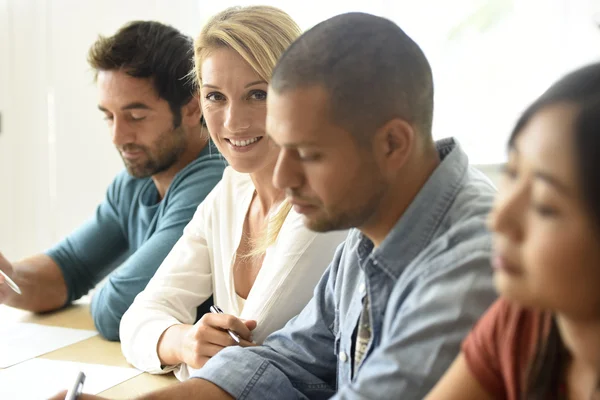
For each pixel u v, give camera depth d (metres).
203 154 1.61
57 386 1.16
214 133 1.25
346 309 0.90
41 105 2.42
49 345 1.40
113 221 1.75
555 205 0.43
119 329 1.41
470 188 0.78
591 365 0.48
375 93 0.70
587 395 0.51
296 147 0.72
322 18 2.05
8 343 1.41
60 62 2.36
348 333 0.88
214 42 1.20
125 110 1.54
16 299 1.59
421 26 1.97
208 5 2.19
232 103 1.20
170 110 1.56
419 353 0.68
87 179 2.38
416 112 0.73
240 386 0.94
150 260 1.46
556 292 0.44
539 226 0.44
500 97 1.90
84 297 1.83
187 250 1.36
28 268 1.65
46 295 1.65
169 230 1.49
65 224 2.43
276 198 1.23
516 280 0.46
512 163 0.47
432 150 0.78
